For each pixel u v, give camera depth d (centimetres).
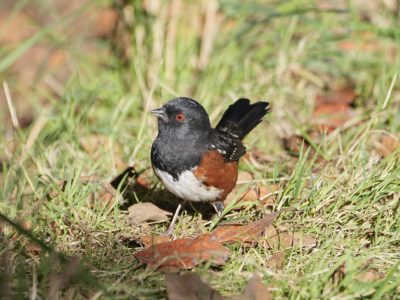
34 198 926
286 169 1029
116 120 1175
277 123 1166
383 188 860
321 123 1166
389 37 1298
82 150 1108
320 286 696
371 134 1049
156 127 1133
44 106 1401
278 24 1411
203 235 777
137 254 755
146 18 1312
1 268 761
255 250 779
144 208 875
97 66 1463
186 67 1320
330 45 1343
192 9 1368
